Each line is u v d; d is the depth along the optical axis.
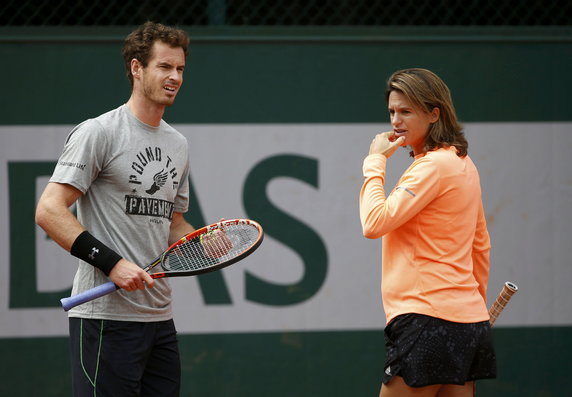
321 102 16.42
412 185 10.28
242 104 16.31
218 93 16.27
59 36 16.02
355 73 16.47
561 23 17.67
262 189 16.36
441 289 10.30
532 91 16.73
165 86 10.72
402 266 10.53
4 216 15.95
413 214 10.28
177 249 11.45
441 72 16.64
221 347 16.30
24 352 16.03
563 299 16.78
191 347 16.25
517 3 17.58
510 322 16.78
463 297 10.41
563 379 16.81
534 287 16.77
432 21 17.77
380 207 10.37
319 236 16.42
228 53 16.28
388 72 16.53
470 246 10.73
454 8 17.55
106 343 10.79
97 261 10.27
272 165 16.36
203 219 16.25
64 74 16.05
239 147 16.31
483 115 16.67
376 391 16.50
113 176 10.69
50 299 16.05
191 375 16.23
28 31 15.99
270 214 16.38
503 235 16.72
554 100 16.77
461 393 10.81
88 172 10.51
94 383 10.80
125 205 10.77
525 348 16.78
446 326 10.26
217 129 16.28
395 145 10.92
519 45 16.70
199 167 16.23
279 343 16.39
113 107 16.16
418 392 10.55
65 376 16.11
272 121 16.36
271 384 16.38
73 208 15.77
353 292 16.47
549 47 16.73
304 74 16.39
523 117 16.73
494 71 16.69
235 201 16.31
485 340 10.62
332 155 16.45
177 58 10.77
